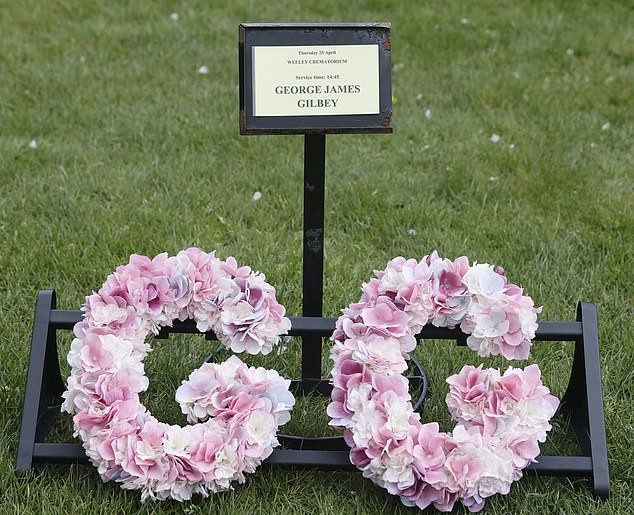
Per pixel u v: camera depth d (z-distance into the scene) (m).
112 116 5.19
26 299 3.53
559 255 3.90
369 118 2.59
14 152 4.70
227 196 4.42
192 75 5.79
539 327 2.67
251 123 2.56
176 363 3.13
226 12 6.72
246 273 2.74
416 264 2.68
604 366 3.15
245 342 2.61
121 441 2.44
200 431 2.48
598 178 4.61
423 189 4.50
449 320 2.61
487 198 4.43
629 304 3.60
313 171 2.74
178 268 2.67
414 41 6.26
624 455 2.74
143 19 6.62
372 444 2.43
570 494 2.60
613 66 6.02
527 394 2.56
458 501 2.55
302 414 2.91
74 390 2.53
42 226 4.10
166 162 4.72
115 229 4.05
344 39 2.57
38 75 5.62
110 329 2.58
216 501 2.53
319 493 2.59
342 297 3.53
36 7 6.69
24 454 2.58
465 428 2.55
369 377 2.52
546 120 5.23
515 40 6.34
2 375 3.07
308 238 2.81
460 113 5.36
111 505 2.49
